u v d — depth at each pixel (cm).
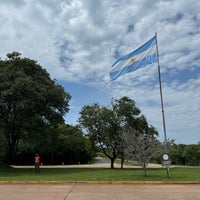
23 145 4894
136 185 1952
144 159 2484
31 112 3631
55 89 3675
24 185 1955
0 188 1780
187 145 7462
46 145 4566
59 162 7688
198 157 7194
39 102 3494
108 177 2392
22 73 3528
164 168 4244
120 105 4750
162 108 2331
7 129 3750
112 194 1519
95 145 4844
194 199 1355
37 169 3216
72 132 7650
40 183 2061
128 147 2548
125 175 2612
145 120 4803
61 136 7331
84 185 1953
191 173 2902
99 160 10200
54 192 1595
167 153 2330
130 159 2628
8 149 4116
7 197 1420
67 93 3872
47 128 3959
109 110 4756
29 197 1420
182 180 2142
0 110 3600
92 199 1363
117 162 8475
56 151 7500
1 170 3609
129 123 4716
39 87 3519
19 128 3753
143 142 2512
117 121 4712
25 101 3356
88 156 8038
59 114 3881
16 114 3559
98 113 4781
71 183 2055
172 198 1383
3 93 3341
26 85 3375
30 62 3738
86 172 3203
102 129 4719
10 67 3572
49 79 3844
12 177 2453
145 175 2488
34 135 3838
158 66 2367
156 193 1552
